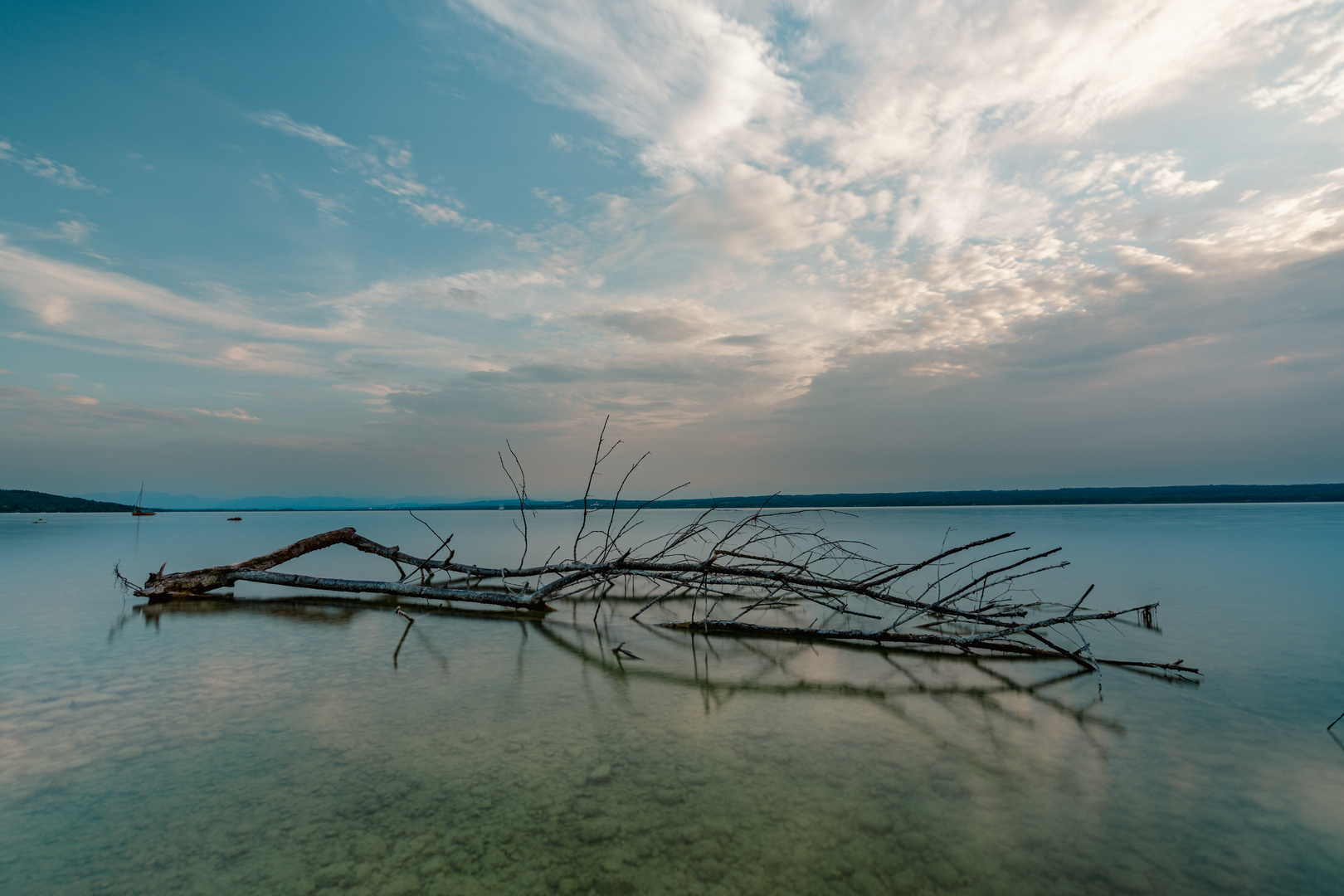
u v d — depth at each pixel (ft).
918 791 9.25
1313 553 40.78
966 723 12.17
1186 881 7.09
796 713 12.72
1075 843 7.88
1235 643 18.16
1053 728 11.89
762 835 8.01
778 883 7.02
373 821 8.34
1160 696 13.74
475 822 8.34
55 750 10.57
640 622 23.43
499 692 14.07
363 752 10.58
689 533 25.29
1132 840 7.93
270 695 13.64
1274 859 7.52
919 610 19.48
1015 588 28.60
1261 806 8.82
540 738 11.30
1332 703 13.07
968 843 7.86
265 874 7.19
